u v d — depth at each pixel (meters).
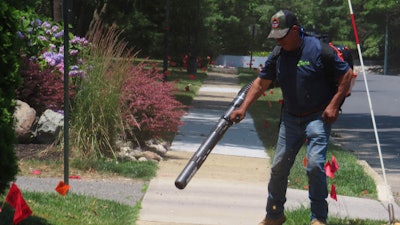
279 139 7.73
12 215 7.38
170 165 12.48
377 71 91.12
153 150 13.58
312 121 7.48
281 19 7.28
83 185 10.32
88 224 7.81
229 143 15.87
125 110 12.86
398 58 96.19
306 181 11.49
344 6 93.50
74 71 12.58
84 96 12.12
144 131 13.51
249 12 87.12
